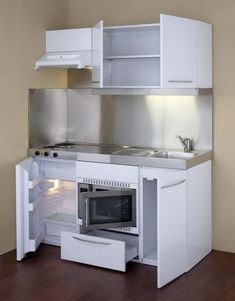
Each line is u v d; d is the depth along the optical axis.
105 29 3.79
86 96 4.26
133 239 3.65
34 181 3.62
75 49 3.88
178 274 3.29
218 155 3.76
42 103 4.06
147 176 3.42
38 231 3.89
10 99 3.72
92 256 3.46
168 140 3.92
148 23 3.93
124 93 3.67
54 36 3.99
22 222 3.56
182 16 3.79
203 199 3.63
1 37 3.59
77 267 3.45
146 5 3.92
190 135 3.84
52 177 3.94
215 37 3.70
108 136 4.18
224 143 3.73
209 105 3.74
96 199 3.49
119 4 4.04
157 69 3.87
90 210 3.49
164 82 3.36
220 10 3.66
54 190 4.06
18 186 3.49
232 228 3.76
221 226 3.80
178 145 3.88
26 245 3.62
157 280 3.19
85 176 3.66
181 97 3.84
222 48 3.68
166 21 3.33
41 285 3.14
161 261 3.09
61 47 3.96
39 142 4.06
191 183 3.41
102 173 3.58
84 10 4.21
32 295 2.99
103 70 3.98
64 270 3.39
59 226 3.90
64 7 4.25
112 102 4.13
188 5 3.77
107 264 3.41
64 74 4.30
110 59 4.05
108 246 3.39
